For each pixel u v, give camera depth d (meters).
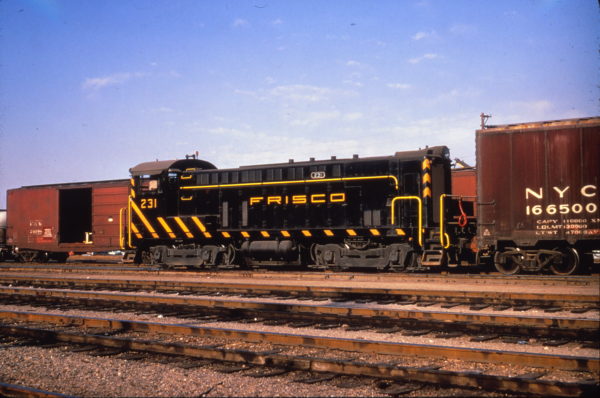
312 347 7.80
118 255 35.53
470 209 18.28
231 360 7.18
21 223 27.95
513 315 9.08
